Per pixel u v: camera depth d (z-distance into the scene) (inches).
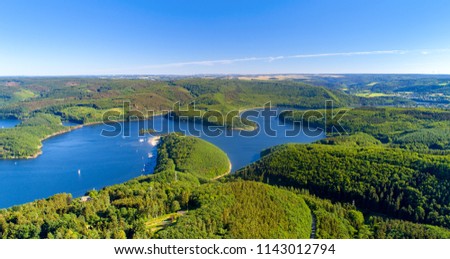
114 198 4315.9
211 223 3294.8
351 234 3986.2
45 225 3181.6
